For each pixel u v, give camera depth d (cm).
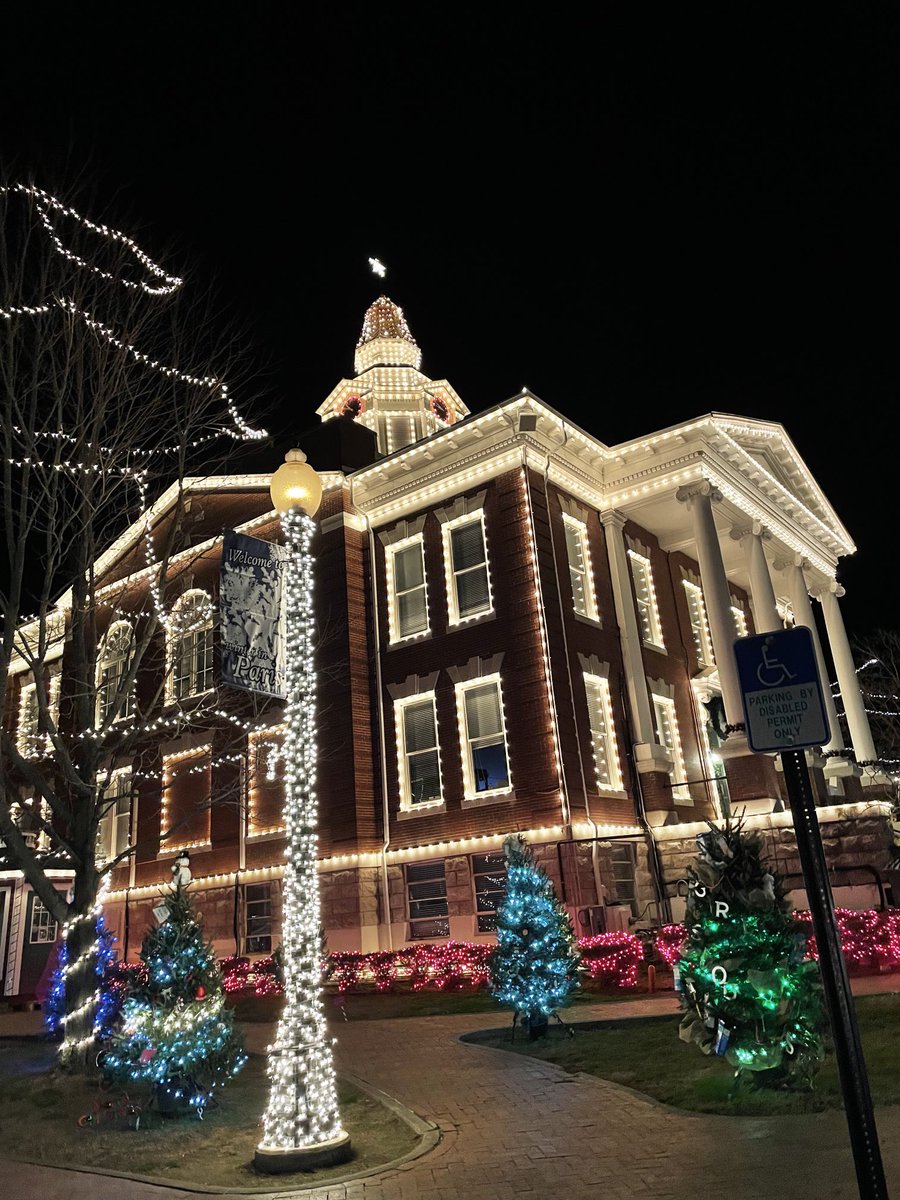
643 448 2422
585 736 2111
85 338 1356
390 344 3331
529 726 2056
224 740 2455
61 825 2366
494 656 2155
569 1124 779
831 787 2503
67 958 1227
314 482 944
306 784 850
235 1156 774
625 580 2402
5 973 2416
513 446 2230
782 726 471
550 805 1975
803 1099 753
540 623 2097
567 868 1902
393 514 2455
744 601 3183
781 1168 611
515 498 2219
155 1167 755
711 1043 812
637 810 2189
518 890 1205
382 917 2136
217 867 2408
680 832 2108
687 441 2381
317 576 2455
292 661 884
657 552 2722
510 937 1184
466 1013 1470
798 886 1883
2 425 1288
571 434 2336
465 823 2094
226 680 841
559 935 1184
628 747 2248
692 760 2517
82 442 1330
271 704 2398
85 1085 1061
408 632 2358
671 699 2516
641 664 2333
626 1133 737
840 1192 556
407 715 2297
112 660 2534
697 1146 682
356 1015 1565
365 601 2430
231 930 2314
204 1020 927
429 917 2102
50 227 1323
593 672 2220
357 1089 967
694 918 845
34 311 1297
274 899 2262
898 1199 529
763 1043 784
